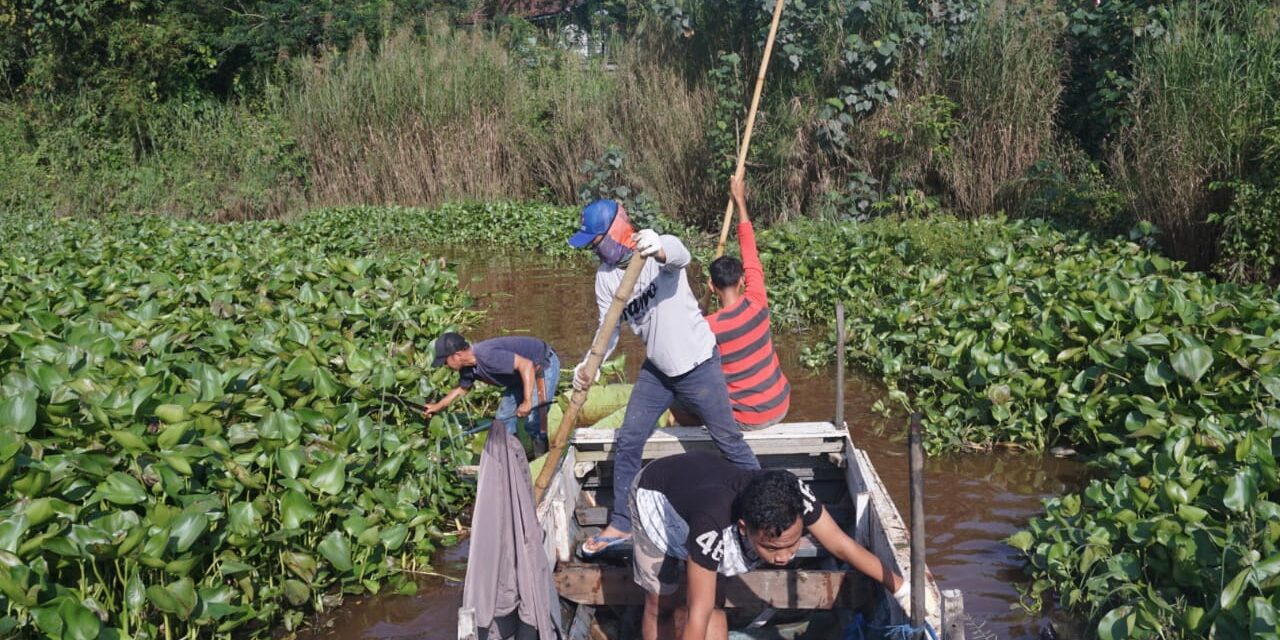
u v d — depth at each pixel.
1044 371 8.04
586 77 21.61
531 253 17.81
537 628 4.26
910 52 15.80
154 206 23.20
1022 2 15.27
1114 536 5.48
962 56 15.40
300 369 6.97
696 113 17.67
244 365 7.28
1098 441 7.48
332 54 24.66
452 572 6.11
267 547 5.61
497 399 8.83
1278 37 11.89
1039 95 14.82
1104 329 8.10
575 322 12.04
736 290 5.89
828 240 13.86
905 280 11.91
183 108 25.69
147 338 7.77
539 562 4.34
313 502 5.95
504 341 7.22
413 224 20.12
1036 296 9.27
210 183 23.44
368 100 22.72
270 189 23.19
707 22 17.25
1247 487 5.17
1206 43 12.30
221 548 5.46
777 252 14.05
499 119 22.47
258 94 27.70
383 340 9.41
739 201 6.50
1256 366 7.00
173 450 5.47
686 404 5.36
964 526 6.43
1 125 24.80
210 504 5.39
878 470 7.42
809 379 9.71
